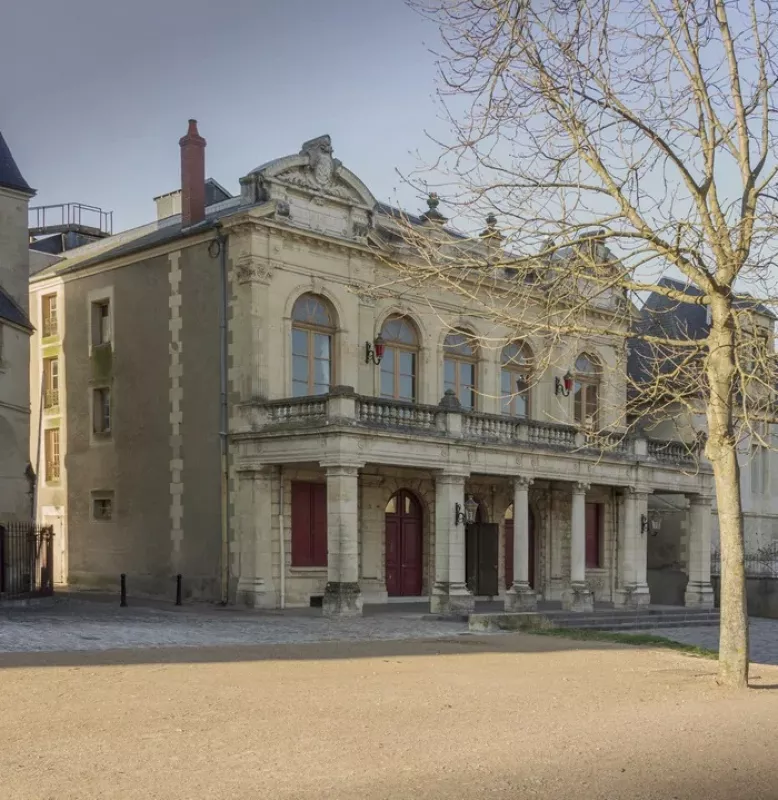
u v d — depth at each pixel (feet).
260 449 86.63
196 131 96.17
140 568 96.68
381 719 34.55
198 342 92.94
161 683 41.06
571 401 115.85
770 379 47.47
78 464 104.27
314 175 93.50
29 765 27.04
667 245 45.11
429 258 50.80
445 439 88.33
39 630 58.80
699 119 45.44
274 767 27.20
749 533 132.98
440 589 87.97
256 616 78.28
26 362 86.12
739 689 44.73
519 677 47.14
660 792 26.04
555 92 44.52
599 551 120.78
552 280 48.21
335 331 94.84
